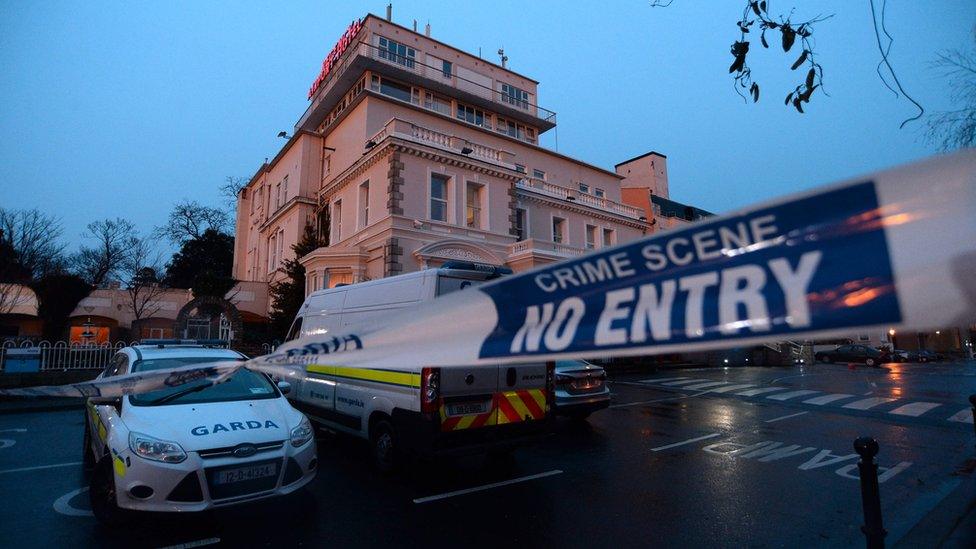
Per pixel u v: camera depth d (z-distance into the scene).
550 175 26.22
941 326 0.85
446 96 25.17
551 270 1.48
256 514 4.66
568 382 9.00
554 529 4.34
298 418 4.86
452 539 4.12
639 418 10.08
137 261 27.67
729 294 1.12
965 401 12.46
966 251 0.86
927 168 0.95
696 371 24.16
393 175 16.75
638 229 28.38
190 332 15.66
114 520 4.11
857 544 4.04
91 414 5.72
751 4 3.47
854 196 1.02
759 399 13.02
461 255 17.67
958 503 4.74
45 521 4.47
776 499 5.12
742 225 1.15
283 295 20.73
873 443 3.29
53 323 21.83
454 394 5.48
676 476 5.93
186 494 3.90
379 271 16.77
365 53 23.28
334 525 4.41
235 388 5.22
